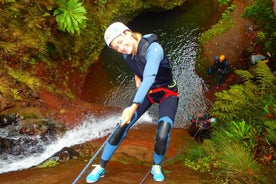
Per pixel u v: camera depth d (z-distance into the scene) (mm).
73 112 6816
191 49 10547
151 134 6352
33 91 6613
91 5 10320
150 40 2967
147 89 2830
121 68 9555
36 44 7434
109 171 3984
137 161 4867
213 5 11867
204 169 4641
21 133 5594
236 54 9898
